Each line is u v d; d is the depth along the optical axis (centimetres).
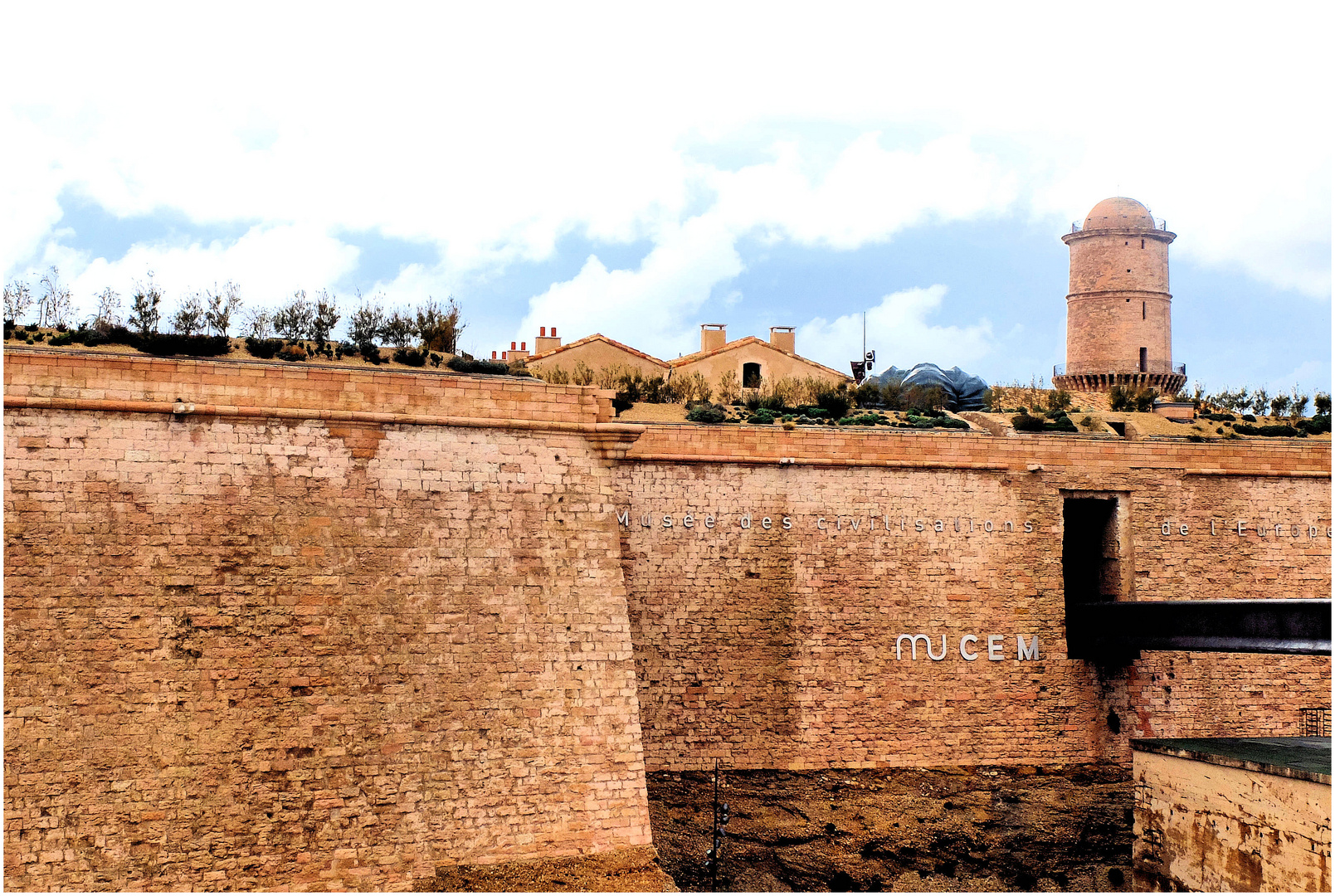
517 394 2995
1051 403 5909
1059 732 3941
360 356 3725
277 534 2714
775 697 3706
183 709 2577
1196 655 4109
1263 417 5516
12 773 2425
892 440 3928
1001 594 3962
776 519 3794
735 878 3306
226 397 2720
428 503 2864
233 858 2558
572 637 2947
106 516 2584
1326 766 3067
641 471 3709
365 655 2744
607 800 2897
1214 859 3278
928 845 3553
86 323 3706
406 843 2697
